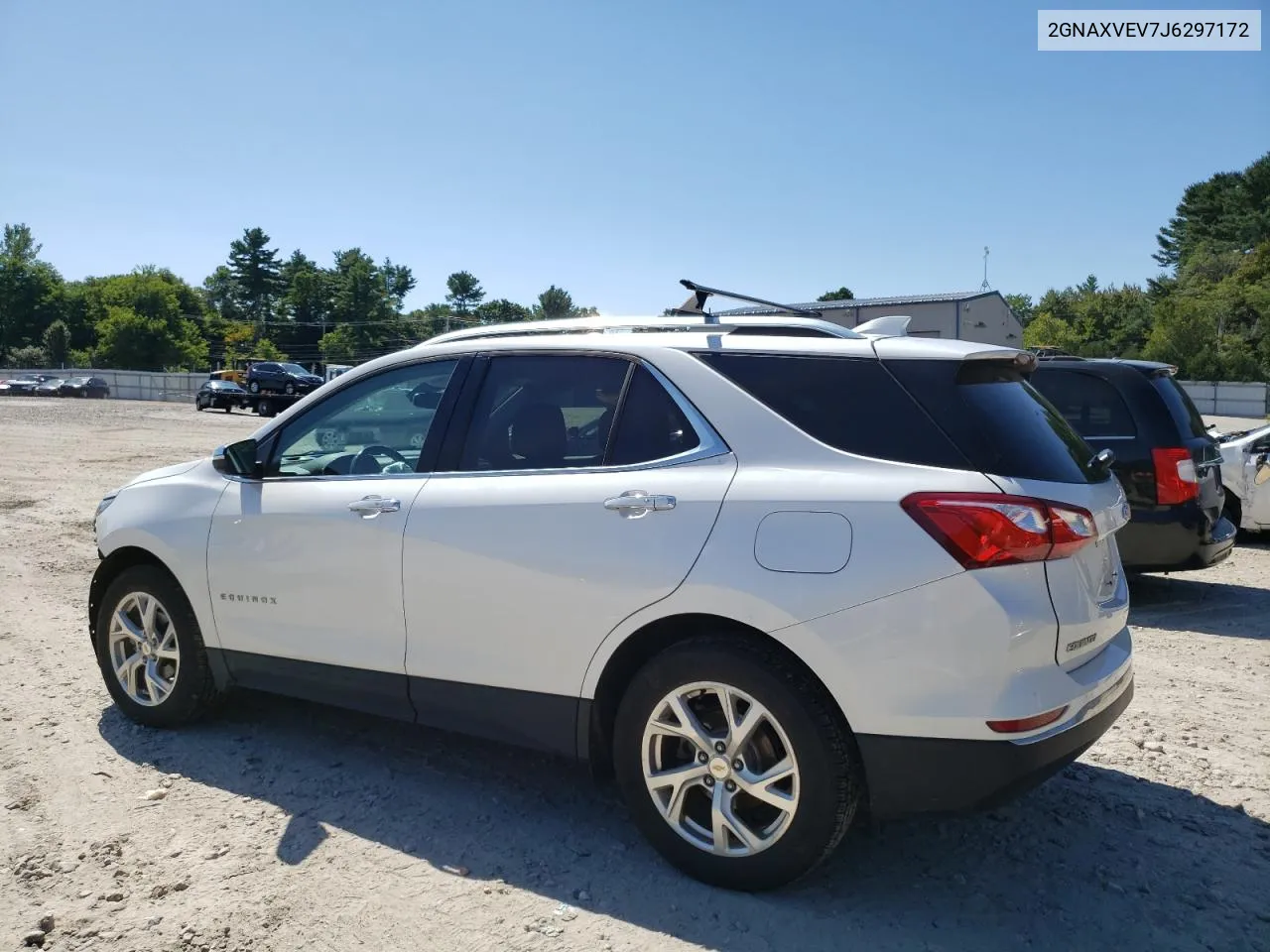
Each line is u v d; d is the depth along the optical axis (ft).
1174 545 22.76
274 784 13.37
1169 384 23.95
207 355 376.68
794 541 9.99
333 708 16.49
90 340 366.43
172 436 77.46
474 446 12.55
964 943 9.75
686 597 10.41
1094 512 10.30
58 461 57.31
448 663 12.12
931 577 9.46
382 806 12.74
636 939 9.75
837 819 9.94
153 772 13.74
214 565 14.21
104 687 17.46
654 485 10.93
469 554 11.80
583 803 12.94
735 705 10.37
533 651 11.47
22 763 13.96
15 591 24.88
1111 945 9.77
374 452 13.56
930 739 9.51
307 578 13.26
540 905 10.36
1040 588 9.63
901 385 10.44
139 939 9.65
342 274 414.62
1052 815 12.71
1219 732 15.75
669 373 11.46
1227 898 10.70
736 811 10.53
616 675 11.30
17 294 358.84
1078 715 10.03
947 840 12.01
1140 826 12.42
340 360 376.48
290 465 14.20
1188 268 267.59
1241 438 32.50
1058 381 24.31
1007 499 9.60
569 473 11.63
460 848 11.62
